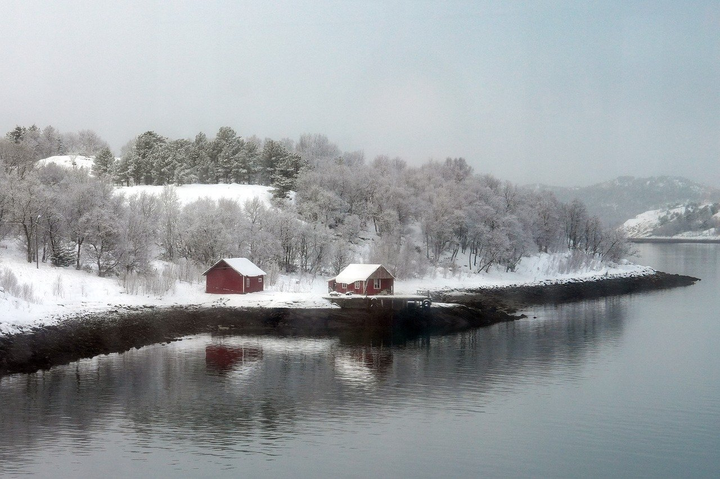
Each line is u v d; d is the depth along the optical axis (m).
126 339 76.12
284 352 75.31
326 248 120.19
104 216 100.06
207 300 95.38
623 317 103.69
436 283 125.88
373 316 91.81
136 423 49.56
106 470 41.12
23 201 97.69
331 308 92.38
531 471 42.09
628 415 52.81
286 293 101.44
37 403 53.59
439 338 85.19
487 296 119.44
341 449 45.25
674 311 110.38
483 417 52.16
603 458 44.22
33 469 41.09
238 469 41.72
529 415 52.56
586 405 55.25
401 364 69.62
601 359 72.44
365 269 101.50
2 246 101.75
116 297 90.25
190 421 50.28
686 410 53.97
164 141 190.50
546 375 65.00
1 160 129.62
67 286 89.62
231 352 74.50
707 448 45.97
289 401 55.66
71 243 105.25
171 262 113.88
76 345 70.81
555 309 113.88
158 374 63.62
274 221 121.44
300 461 43.03
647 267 173.00
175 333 82.81
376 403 55.47
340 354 74.56
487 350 77.25
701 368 68.06
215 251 112.62
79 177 131.62
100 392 57.06
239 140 190.00
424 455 44.22
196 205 126.81
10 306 73.38
